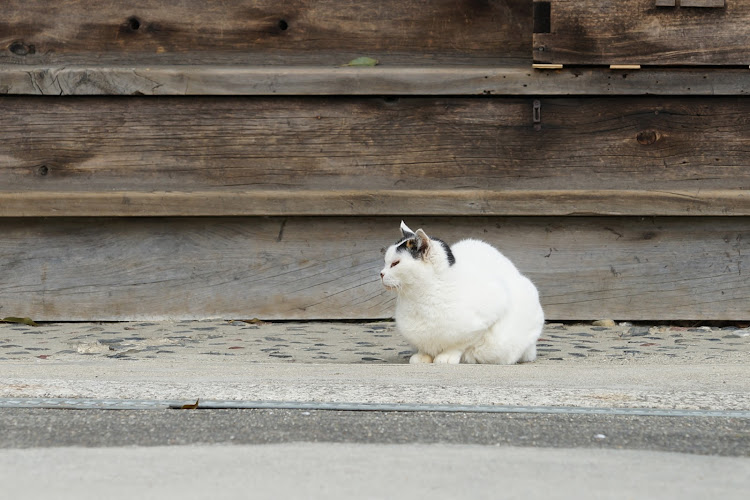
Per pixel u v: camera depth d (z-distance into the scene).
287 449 4.37
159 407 5.25
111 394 5.56
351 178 9.48
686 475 4.01
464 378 6.21
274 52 9.64
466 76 9.26
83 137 9.40
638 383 6.02
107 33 9.59
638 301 9.56
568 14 9.17
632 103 9.41
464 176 9.47
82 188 9.42
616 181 9.44
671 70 9.25
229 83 9.27
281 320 9.59
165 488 3.79
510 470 4.05
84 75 9.23
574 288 9.56
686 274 9.55
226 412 5.16
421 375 6.35
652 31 9.19
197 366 6.88
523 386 5.85
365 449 4.38
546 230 9.54
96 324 9.44
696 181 9.44
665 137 9.43
